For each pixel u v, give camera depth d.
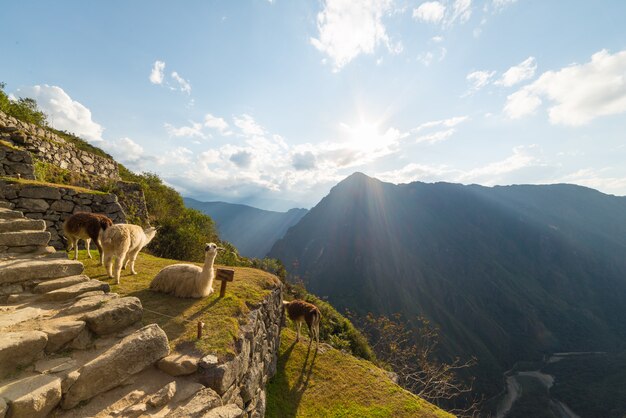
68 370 3.40
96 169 18.12
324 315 25.67
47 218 9.94
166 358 4.48
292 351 11.30
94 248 11.12
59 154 15.02
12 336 3.31
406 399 9.58
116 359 3.71
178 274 7.37
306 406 8.61
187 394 4.00
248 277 10.48
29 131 14.31
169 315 6.19
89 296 4.89
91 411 3.28
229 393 4.87
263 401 7.18
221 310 6.76
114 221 11.55
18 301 4.52
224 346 5.23
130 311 4.59
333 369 10.64
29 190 9.62
